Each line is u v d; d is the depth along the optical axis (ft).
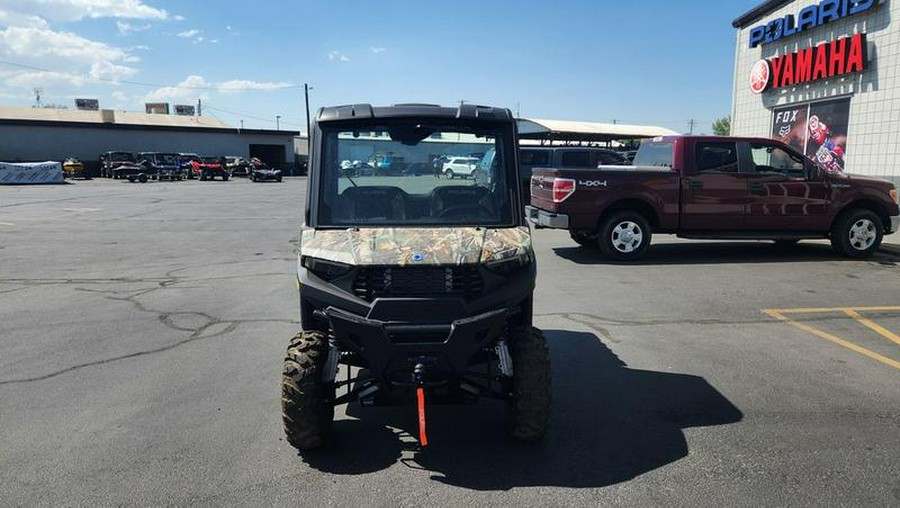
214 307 25.13
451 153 14.43
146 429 14.08
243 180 157.69
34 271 32.63
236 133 191.11
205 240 44.78
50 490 11.51
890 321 22.89
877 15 46.21
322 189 14.23
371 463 12.67
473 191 14.42
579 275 31.37
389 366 12.00
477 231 13.53
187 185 128.06
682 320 23.09
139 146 176.65
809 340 20.68
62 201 80.53
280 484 11.80
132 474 12.11
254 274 32.04
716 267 33.37
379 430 14.25
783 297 26.55
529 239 13.58
